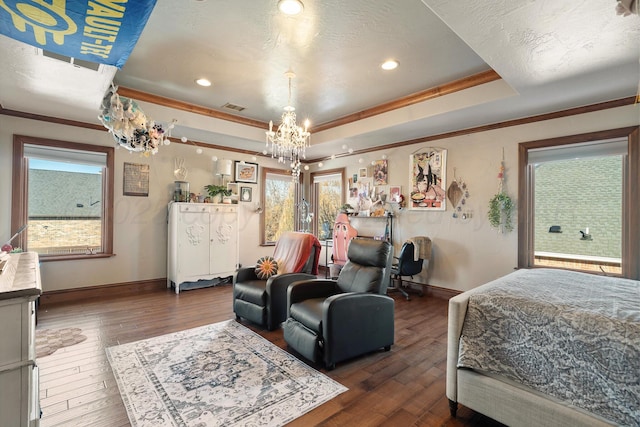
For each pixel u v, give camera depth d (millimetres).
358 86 3508
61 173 4109
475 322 1793
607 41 2033
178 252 4617
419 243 4473
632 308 1538
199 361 2504
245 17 2248
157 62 2955
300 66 3014
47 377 2230
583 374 1427
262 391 2094
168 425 1749
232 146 5531
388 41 2559
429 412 1902
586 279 2238
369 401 2004
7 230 3658
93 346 2754
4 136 3625
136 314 3637
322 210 6652
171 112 4008
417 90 3627
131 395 2027
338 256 5586
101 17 1591
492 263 4012
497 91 3123
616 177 3221
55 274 4027
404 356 2650
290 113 3498
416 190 4828
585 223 3404
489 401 1687
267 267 3604
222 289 4875
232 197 5617
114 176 4430
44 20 1605
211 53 2779
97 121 4047
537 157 3684
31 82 2734
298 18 2256
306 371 2371
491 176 4020
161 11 2180
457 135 4355
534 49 2145
